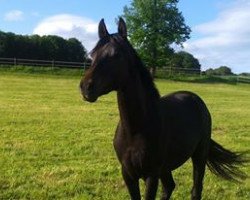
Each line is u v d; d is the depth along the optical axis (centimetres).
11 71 5084
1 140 1362
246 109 2734
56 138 1427
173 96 748
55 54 7144
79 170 1020
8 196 832
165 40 6469
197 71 6638
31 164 1075
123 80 587
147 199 619
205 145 775
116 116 2038
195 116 741
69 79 4734
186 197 869
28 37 7069
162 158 627
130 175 628
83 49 7412
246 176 913
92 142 1376
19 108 2191
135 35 6519
